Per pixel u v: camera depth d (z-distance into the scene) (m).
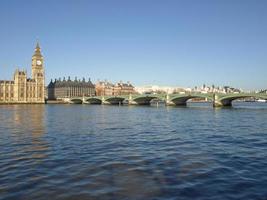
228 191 15.38
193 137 37.72
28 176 18.16
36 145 30.52
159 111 116.94
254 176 18.23
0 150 27.44
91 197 14.44
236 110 121.12
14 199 14.23
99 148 28.69
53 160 22.91
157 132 43.47
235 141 34.03
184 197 14.47
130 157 24.14
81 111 119.62
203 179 17.53
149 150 27.61
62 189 15.63
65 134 40.50
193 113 100.19
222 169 20.03
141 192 15.16
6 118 74.88
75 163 21.84
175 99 174.25
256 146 30.23
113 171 19.42
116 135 39.66
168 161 22.59
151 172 19.16
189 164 21.58
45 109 142.62
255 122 62.44
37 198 14.34
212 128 49.78
